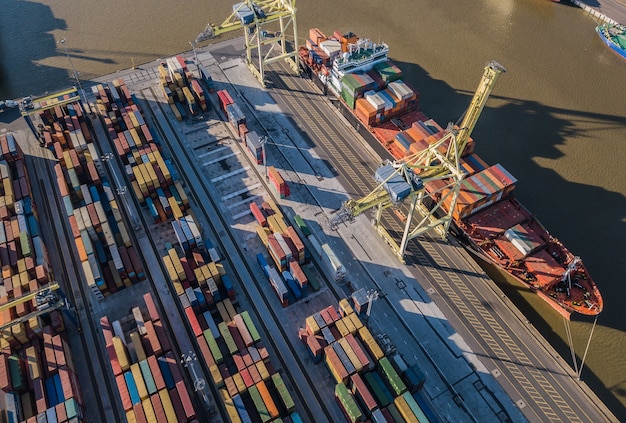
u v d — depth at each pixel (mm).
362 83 104188
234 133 110875
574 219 93375
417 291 83062
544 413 68938
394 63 129750
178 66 117250
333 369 69125
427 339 77062
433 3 152500
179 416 63594
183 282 80625
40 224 93562
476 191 86125
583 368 74625
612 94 119250
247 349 70500
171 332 78312
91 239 86188
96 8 151000
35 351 70312
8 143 100750
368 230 92062
